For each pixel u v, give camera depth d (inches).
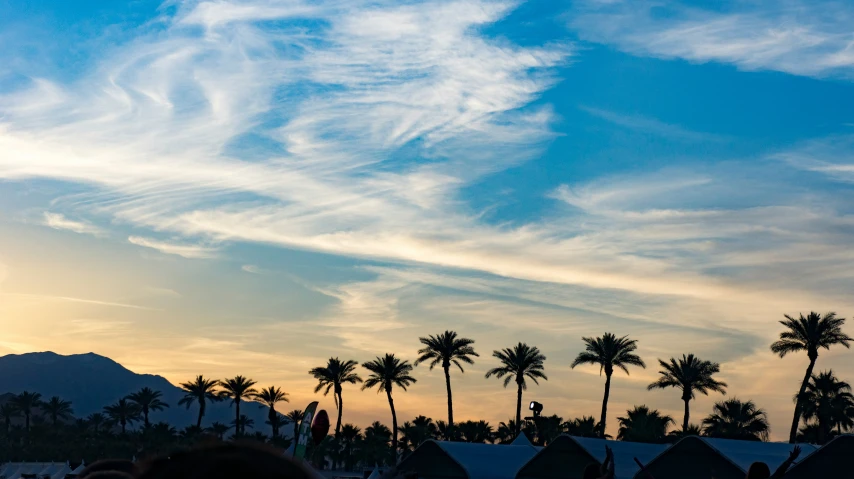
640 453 1911.9
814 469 1272.1
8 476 2691.9
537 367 3388.3
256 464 33.5
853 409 3021.7
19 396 5575.8
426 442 2140.7
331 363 3656.5
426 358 3440.0
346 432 4291.3
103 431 4650.6
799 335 2812.5
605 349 3230.8
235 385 4010.8
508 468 2117.4
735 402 3353.8
